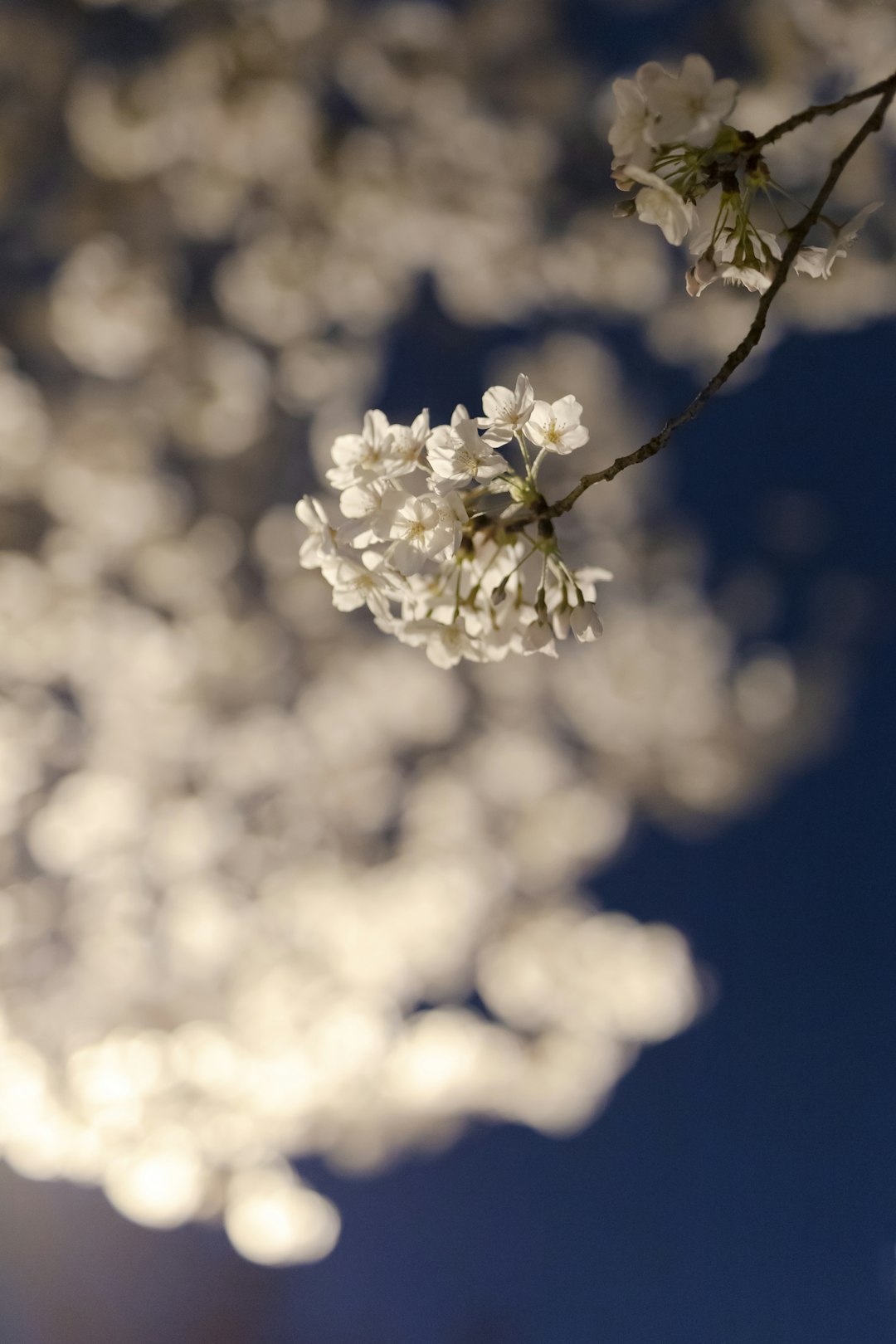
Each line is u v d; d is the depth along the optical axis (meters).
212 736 6.43
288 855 6.34
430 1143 5.64
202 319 5.96
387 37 5.43
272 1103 5.40
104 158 5.29
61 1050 5.58
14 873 6.01
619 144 1.73
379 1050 5.58
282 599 6.46
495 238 5.88
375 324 6.25
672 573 6.67
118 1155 5.09
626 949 5.90
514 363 6.47
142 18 5.20
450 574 1.77
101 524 5.89
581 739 6.78
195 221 5.67
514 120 5.64
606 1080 5.77
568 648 6.58
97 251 5.49
